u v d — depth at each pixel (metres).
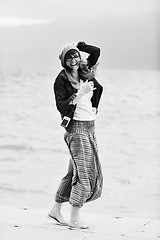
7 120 29.28
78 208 5.83
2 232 5.54
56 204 6.02
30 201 11.59
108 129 26.17
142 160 18.14
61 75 5.85
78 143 5.76
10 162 17.62
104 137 23.89
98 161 5.86
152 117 29.53
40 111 32.88
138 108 32.91
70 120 5.76
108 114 30.69
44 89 48.16
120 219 6.50
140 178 14.75
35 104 36.28
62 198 5.98
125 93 42.59
